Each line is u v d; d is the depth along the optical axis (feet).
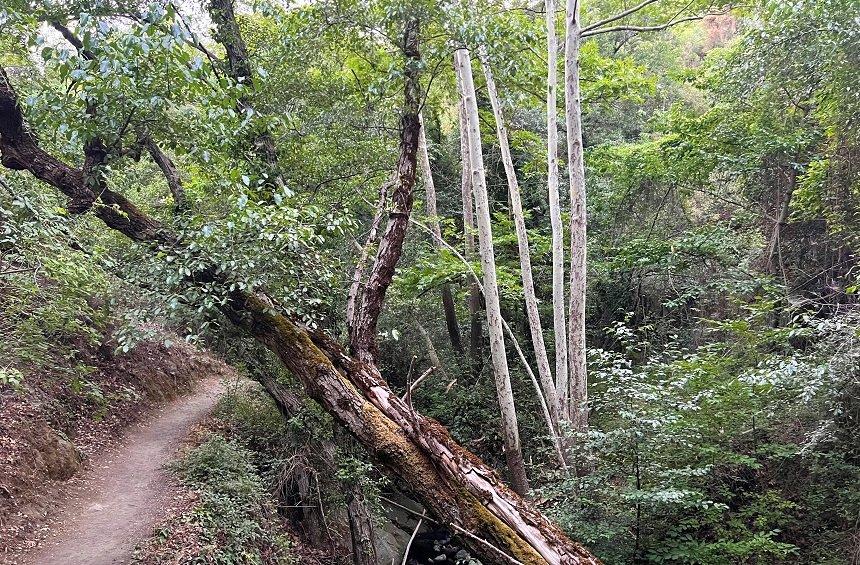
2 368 17.43
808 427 23.59
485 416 40.06
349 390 15.60
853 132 28.17
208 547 21.27
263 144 26.78
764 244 42.39
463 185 44.45
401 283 36.94
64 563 19.85
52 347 25.44
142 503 25.26
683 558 20.80
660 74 63.52
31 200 15.03
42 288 18.83
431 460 13.94
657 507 21.30
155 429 37.09
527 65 23.39
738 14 35.14
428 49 19.53
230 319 18.83
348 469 26.03
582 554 12.83
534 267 47.57
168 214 24.86
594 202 50.88
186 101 17.87
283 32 24.07
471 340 47.11
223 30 26.58
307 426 27.99
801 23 29.19
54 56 13.88
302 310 18.08
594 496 22.33
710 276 42.45
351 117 28.22
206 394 48.67
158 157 25.38
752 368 24.97
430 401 42.47
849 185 29.58
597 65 40.34
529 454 35.58
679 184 45.11
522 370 44.29
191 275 17.76
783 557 20.35
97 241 21.84
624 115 63.46
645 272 44.75
